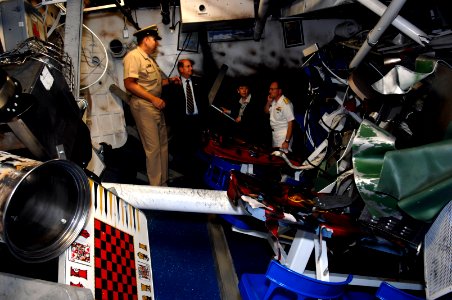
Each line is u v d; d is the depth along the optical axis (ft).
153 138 14.21
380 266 11.46
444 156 5.60
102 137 17.61
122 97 17.42
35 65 6.80
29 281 4.73
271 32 18.69
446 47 7.44
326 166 10.43
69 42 9.73
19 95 6.16
